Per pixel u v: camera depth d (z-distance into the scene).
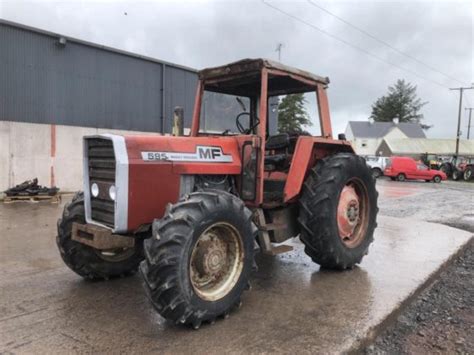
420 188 19.61
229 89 4.62
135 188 3.17
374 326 3.06
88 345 2.71
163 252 2.81
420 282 4.08
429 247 5.57
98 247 3.19
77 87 12.48
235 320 3.12
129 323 3.06
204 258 3.07
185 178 3.52
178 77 15.24
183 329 2.96
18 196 10.12
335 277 4.21
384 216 8.45
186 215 2.91
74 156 12.40
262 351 2.65
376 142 64.38
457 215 9.70
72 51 12.29
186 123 15.67
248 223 3.28
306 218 4.14
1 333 2.89
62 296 3.62
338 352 2.65
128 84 13.76
